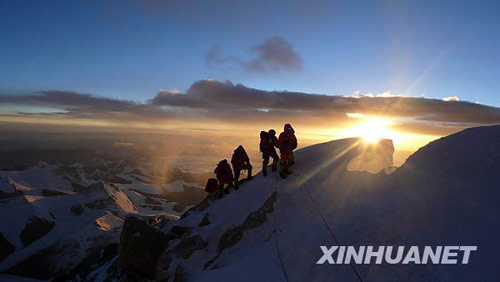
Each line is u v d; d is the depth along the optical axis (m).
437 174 6.01
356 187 7.73
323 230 6.27
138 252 10.23
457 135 7.04
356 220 5.93
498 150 5.54
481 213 4.29
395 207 5.65
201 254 9.02
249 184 11.97
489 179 4.95
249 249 7.93
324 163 10.60
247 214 9.79
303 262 5.61
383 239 4.88
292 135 10.78
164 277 8.63
